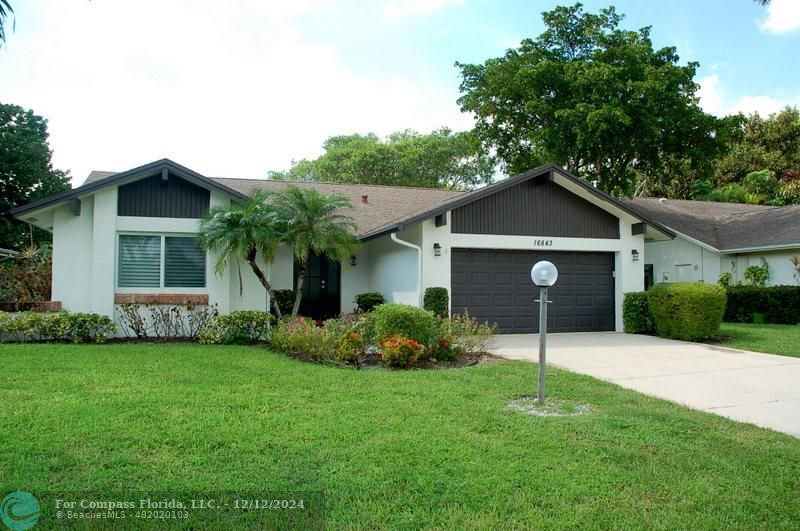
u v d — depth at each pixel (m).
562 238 14.09
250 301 12.52
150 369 7.82
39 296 14.20
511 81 22.33
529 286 14.00
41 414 5.45
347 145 43.09
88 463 4.32
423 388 7.12
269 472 4.25
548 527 3.54
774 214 20.91
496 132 24.03
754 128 35.59
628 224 14.71
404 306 9.95
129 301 11.56
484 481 4.18
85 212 11.88
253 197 12.07
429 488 4.04
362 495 3.91
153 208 11.89
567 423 5.75
